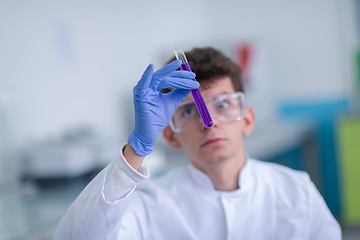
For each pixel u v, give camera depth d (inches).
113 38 141.2
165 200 47.5
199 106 38.1
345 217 160.9
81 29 125.6
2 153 83.4
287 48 191.9
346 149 149.6
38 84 105.7
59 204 68.1
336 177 186.1
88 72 127.7
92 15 131.3
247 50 182.1
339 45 183.5
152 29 164.4
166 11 174.7
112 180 35.6
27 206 68.0
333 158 186.4
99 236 36.3
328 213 50.1
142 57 157.6
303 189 49.5
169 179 52.4
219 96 44.8
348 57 182.1
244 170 48.5
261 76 180.2
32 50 105.0
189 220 48.2
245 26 198.5
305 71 189.8
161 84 36.2
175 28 181.2
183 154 113.3
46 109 107.3
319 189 187.2
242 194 48.1
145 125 35.7
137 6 155.6
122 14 146.9
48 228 55.1
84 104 124.7
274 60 194.1
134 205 46.5
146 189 49.4
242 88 51.5
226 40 200.8
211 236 47.6
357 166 148.4
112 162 36.5
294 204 48.4
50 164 84.0
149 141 36.2
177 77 37.2
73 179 84.3
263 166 53.0
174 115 45.3
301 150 184.2
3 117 84.4
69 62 119.1
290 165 185.5
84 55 126.3
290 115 192.7
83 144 90.9
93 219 35.5
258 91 177.5
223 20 201.8
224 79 46.9
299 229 47.1
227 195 47.8
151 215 46.8
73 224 36.6
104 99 134.9
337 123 151.9
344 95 184.4
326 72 186.5
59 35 115.9
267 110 177.6
